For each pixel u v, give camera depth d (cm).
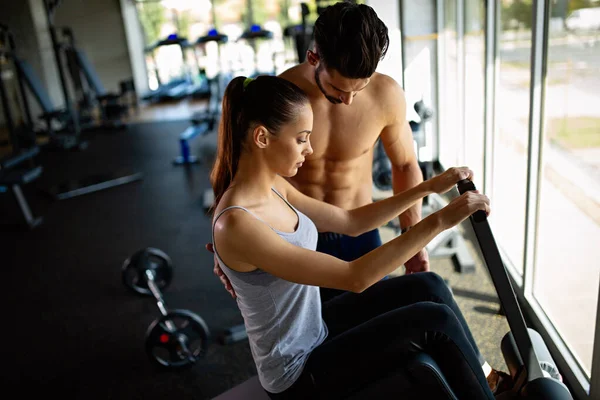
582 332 228
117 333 298
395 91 171
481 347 237
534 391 131
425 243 116
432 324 123
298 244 125
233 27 1157
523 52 276
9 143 827
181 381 252
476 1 359
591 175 201
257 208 119
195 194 532
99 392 251
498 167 328
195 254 391
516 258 300
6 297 354
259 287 120
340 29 129
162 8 1170
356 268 114
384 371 125
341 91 139
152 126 912
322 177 179
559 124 229
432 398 123
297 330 126
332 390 125
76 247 428
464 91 391
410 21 463
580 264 223
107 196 554
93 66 1141
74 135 810
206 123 709
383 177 364
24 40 946
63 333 304
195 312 311
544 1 217
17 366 277
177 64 1209
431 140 491
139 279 331
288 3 1119
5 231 480
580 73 200
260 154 117
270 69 1100
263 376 129
